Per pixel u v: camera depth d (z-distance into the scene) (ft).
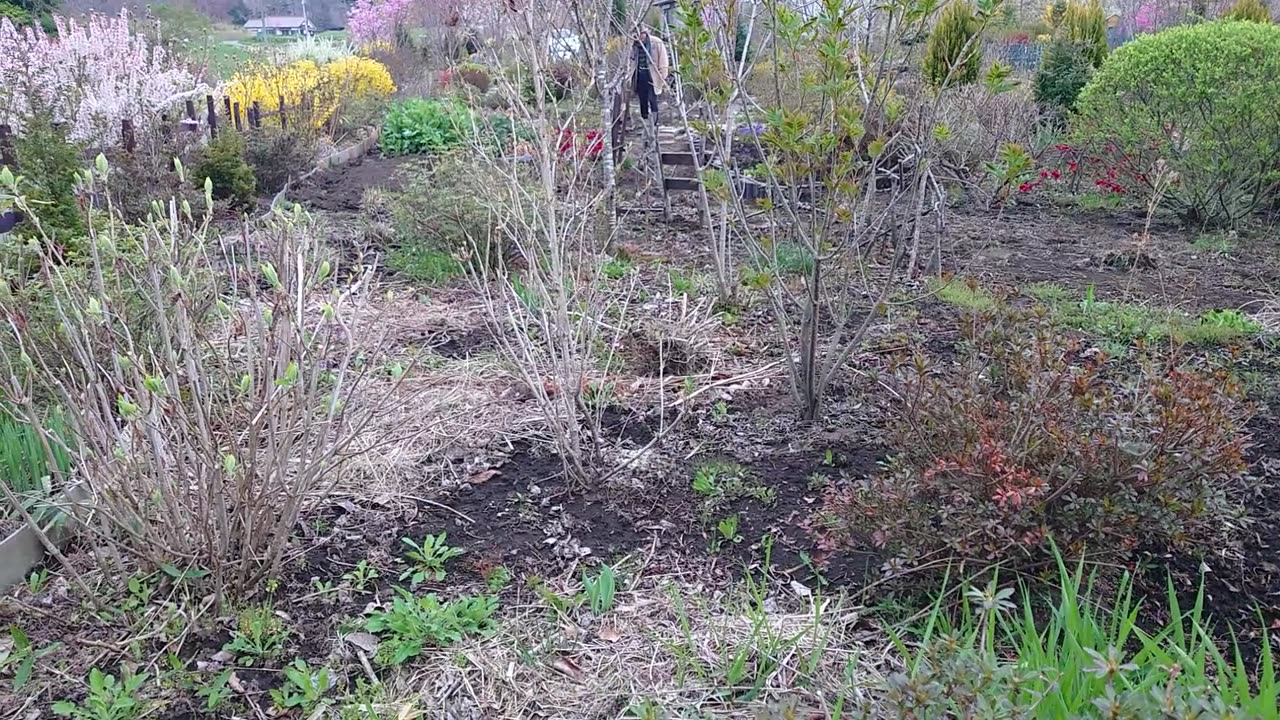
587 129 20.93
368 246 23.95
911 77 18.08
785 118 11.55
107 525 9.48
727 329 17.95
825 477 11.96
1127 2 65.00
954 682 6.44
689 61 13.08
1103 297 21.01
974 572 9.43
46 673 8.80
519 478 12.25
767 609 9.66
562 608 9.68
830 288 16.01
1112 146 30.37
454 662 8.94
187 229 10.48
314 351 9.82
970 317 12.64
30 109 26.30
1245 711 5.82
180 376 11.99
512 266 21.22
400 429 12.51
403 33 61.41
